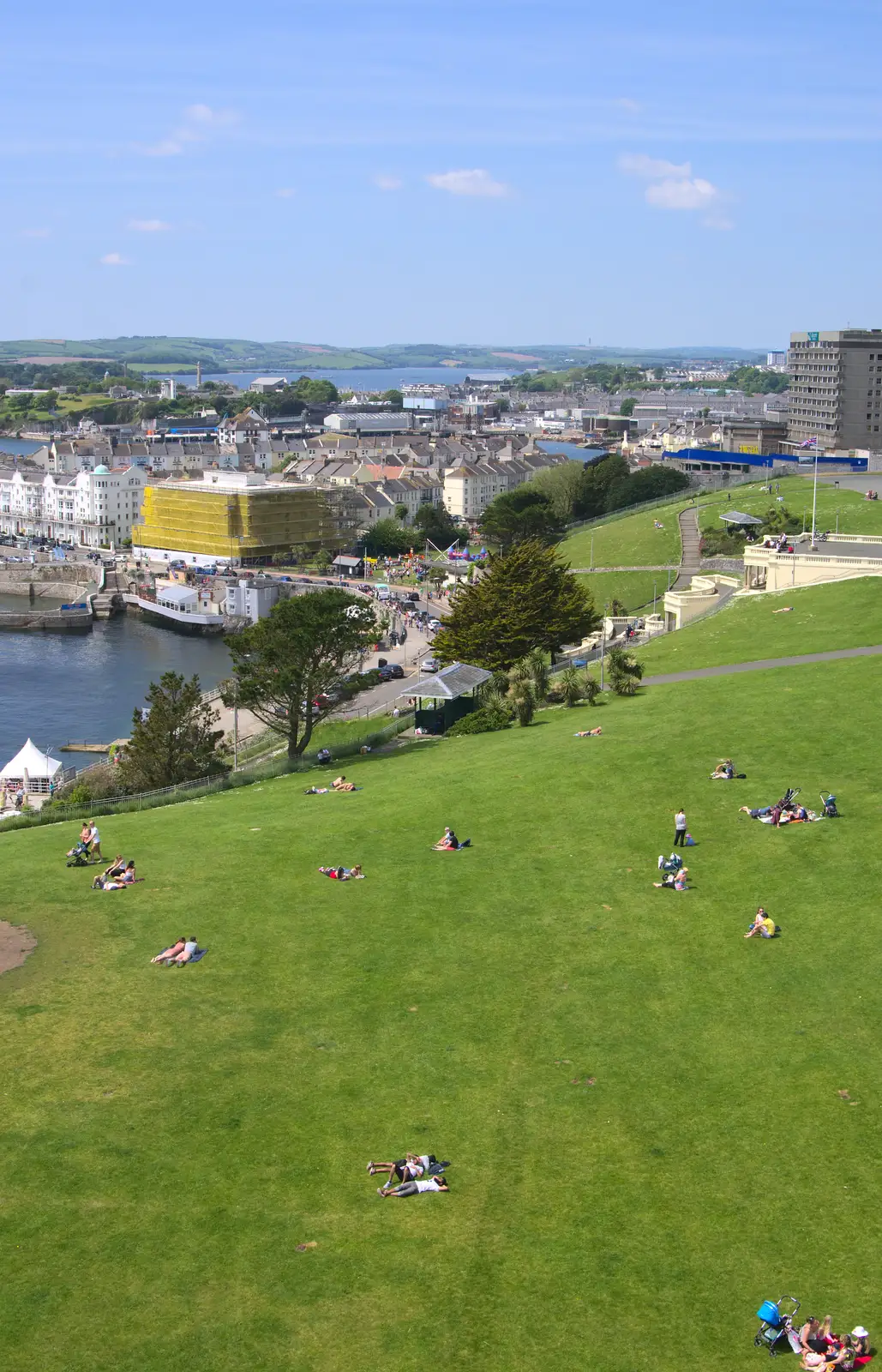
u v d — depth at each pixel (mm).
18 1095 65375
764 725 118750
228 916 86000
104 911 87250
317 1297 51938
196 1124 62844
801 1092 64375
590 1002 73438
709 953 78500
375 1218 56438
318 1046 69750
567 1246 54594
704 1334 49875
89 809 129125
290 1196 57781
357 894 88812
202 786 134750
